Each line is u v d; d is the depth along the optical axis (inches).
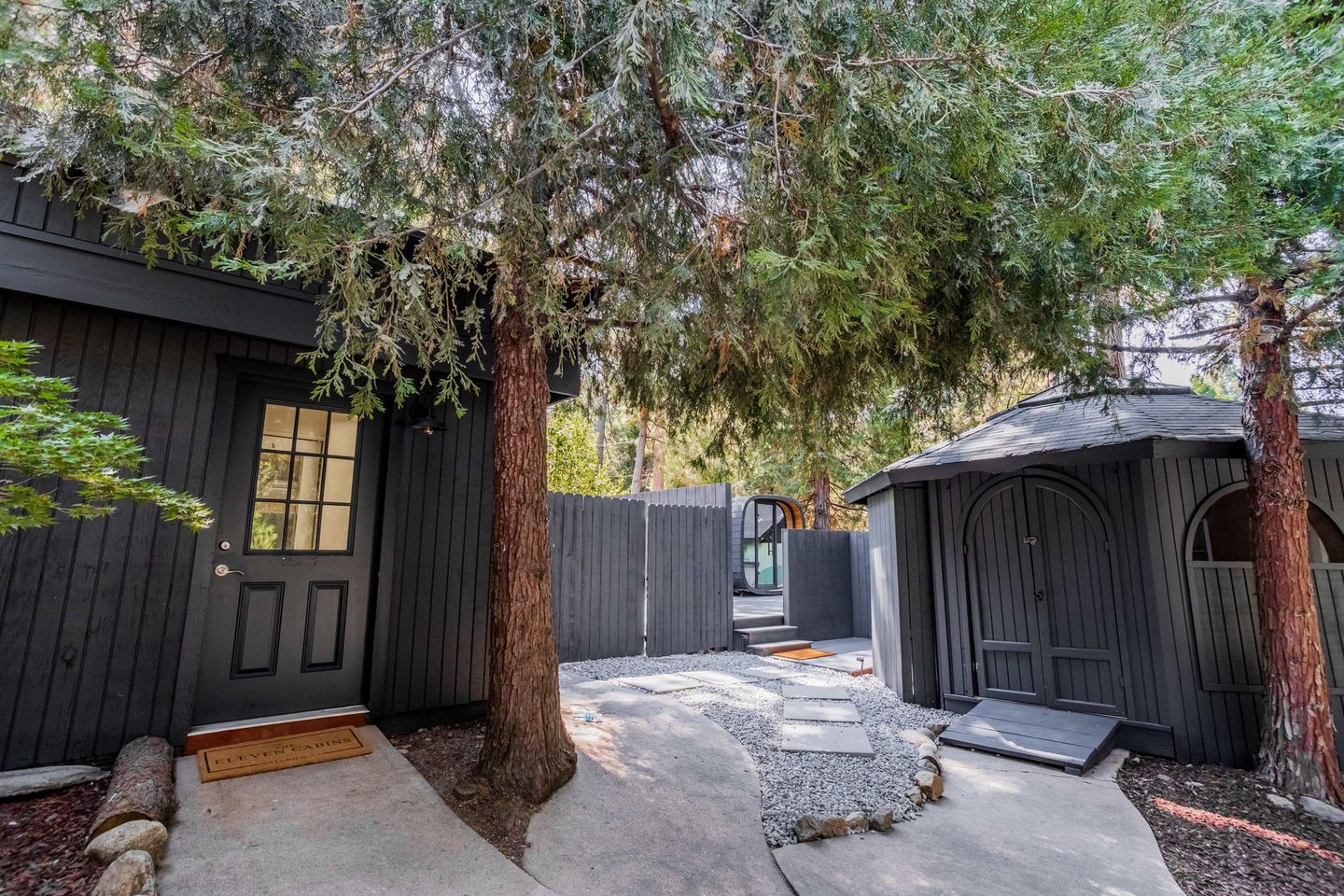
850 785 142.7
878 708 211.8
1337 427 176.6
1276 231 116.8
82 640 116.3
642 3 71.0
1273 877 110.1
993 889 104.0
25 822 95.1
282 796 108.8
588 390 180.5
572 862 101.7
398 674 152.0
